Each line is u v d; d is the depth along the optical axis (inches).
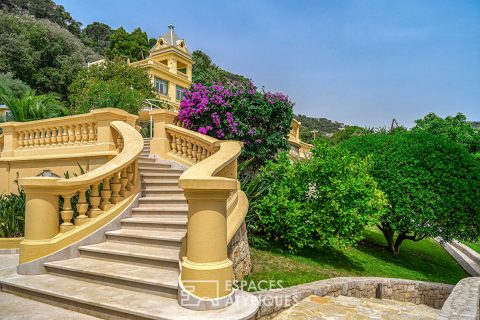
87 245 224.8
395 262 424.5
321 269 296.7
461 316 162.7
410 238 460.8
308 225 325.1
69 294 167.6
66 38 1514.5
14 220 297.4
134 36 2005.4
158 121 377.1
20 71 1293.1
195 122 423.2
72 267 195.0
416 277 362.6
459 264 511.5
